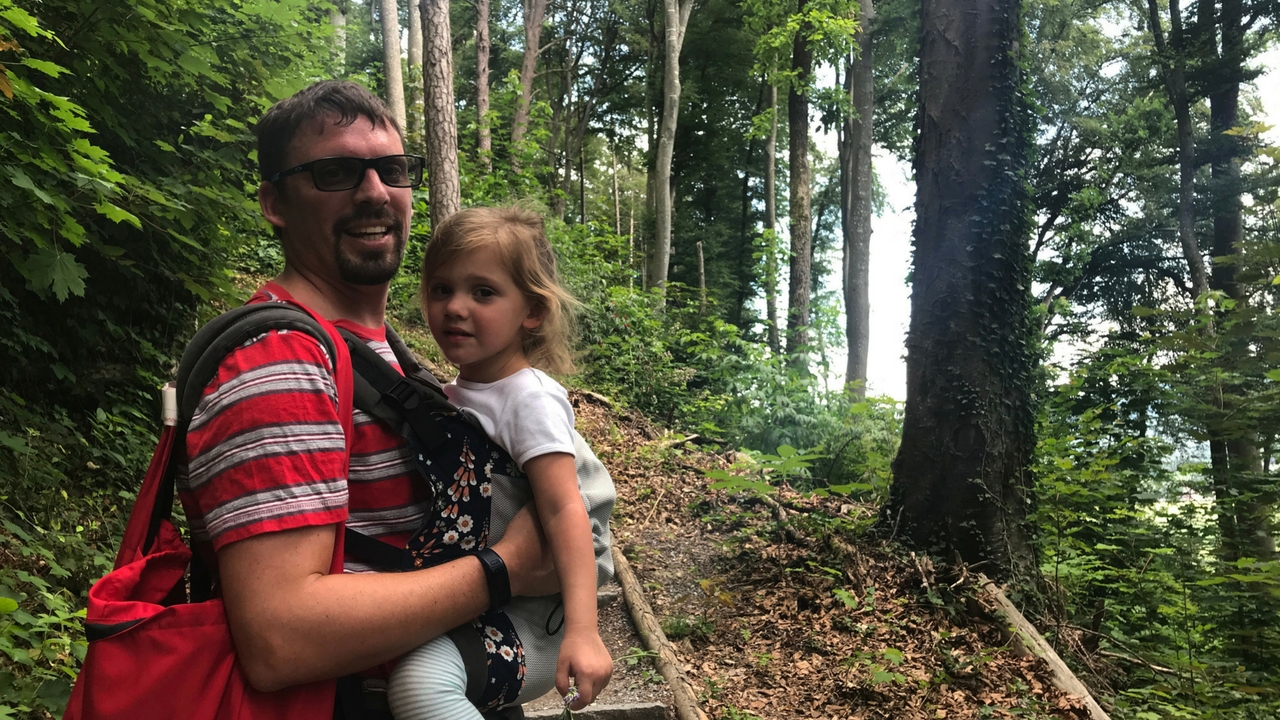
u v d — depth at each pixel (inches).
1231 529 270.2
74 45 157.6
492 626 49.5
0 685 98.8
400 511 48.4
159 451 44.6
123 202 160.2
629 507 280.5
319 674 40.1
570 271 442.0
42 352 186.9
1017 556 238.1
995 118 245.4
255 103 206.7
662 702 171.6
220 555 40.1
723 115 1296.8
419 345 364.8
